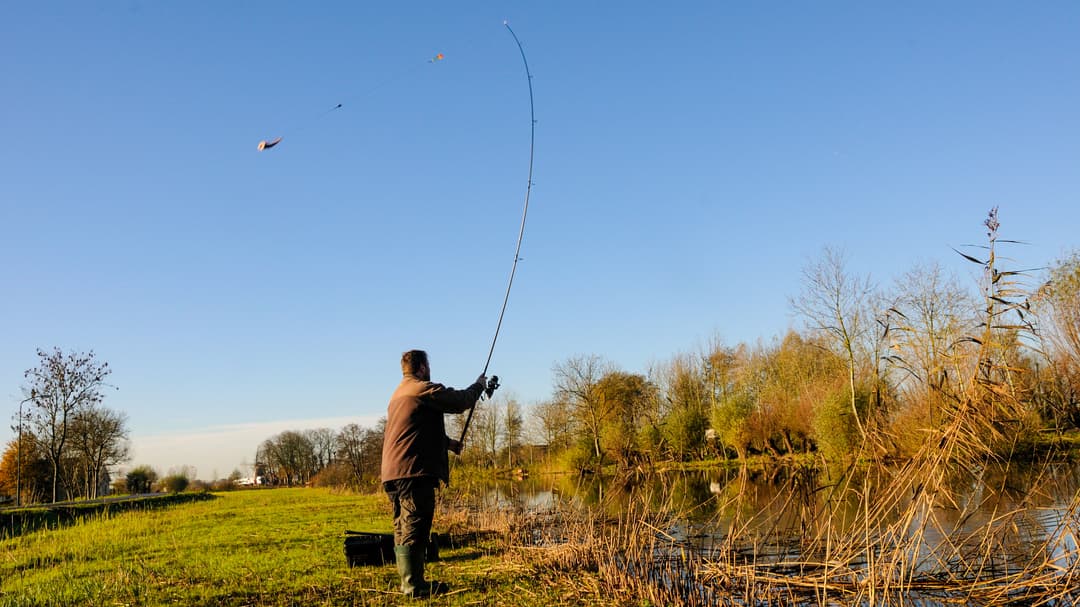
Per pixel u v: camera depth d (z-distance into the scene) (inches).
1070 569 217.5
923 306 703.1
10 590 272.1
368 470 1846.7
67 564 345.1
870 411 249.4
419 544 237.5
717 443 1544.0
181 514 754.8
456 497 669.3
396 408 238.2
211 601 238.8
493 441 2381.9
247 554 352.2
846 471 258.8
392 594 238.2
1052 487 300.2
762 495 600.4
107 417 2039.9
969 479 249.3
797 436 1095.6
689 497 677.3
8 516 698.8
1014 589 228.7
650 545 290.5
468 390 245.0
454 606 223.0
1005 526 252.8
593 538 313.6
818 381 1182.3
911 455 232.1
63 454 1937.7
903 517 220.2
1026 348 207.0
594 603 228.4
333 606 226.1
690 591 240.1
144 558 353.7
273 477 4185.5
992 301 206.4
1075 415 305.6
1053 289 213.9
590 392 1984.5
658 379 2043.6
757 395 1633.9
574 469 1673.2
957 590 236.2
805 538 280.2
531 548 334.0
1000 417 214.1
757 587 256.4
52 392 1450.5
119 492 2775.6
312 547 369.7
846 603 230.7
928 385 225.8
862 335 1016.9
